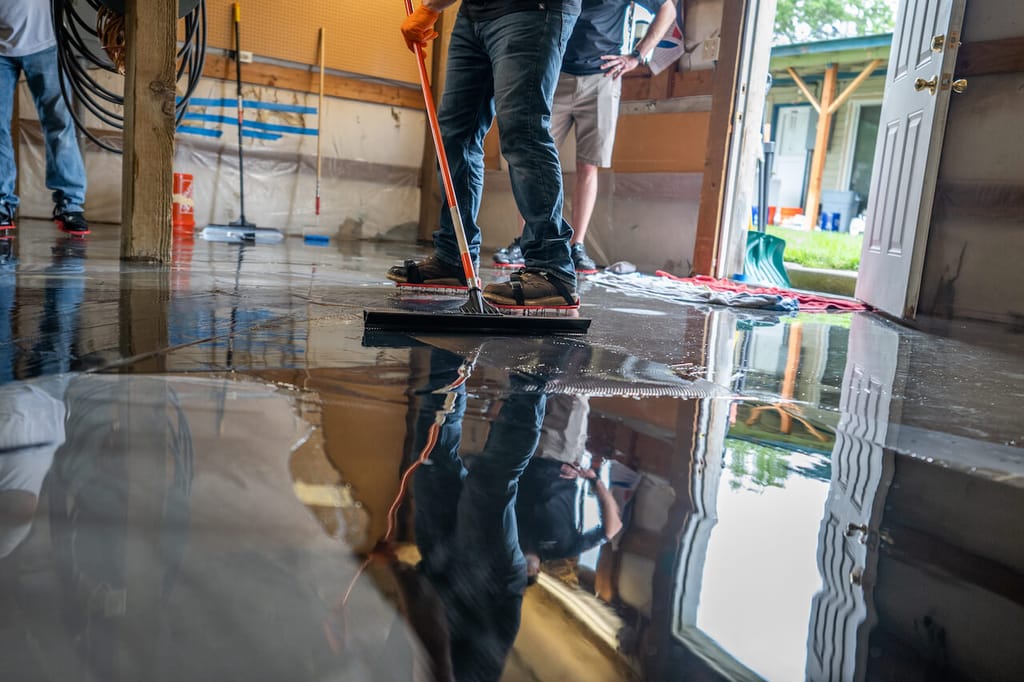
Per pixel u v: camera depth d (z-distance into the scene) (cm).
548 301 204
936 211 320
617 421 94
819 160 1089
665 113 475
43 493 53
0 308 142
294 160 582
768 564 53
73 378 91
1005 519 68
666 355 155
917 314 321
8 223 360
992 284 309
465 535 53
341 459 67
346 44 580
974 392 138
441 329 162
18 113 478
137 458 62
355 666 35
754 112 421
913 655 42
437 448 74
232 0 535
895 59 335
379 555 48
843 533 61
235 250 378
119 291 181
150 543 46
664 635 42
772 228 1038
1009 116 301
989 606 49
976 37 306
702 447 85
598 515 60
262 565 45
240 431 73
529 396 103
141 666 33
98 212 515
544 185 198
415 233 642
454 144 232
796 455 85
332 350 126
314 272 283
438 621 40
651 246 489
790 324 242
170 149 259
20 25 328
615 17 382
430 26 204
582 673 37
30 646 34
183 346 117
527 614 42
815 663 40
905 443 95
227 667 34
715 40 444
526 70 192
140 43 248
